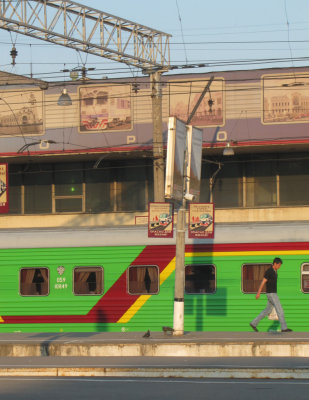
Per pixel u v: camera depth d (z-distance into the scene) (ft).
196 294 97.14
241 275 96.02
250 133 174.81
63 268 101.04
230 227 96.78
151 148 180.45
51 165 205.46
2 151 190.70
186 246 97.86
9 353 77.10
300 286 94.07
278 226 95.40
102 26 147.13
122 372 60.03
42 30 136.15
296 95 172.96
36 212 206.28
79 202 203.21
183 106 177.58
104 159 196.13
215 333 84.33
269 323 94.63
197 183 85.61
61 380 57.41
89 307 99.96
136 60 154.61
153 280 98.48
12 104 190.08
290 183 189.78
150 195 197.98
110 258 99.76
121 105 183.52
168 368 59.62
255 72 174.50
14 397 48.80
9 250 102.94
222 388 52.65
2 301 102.73
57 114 187.32
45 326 101.24
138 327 98.48
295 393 50.14
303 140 172.24
